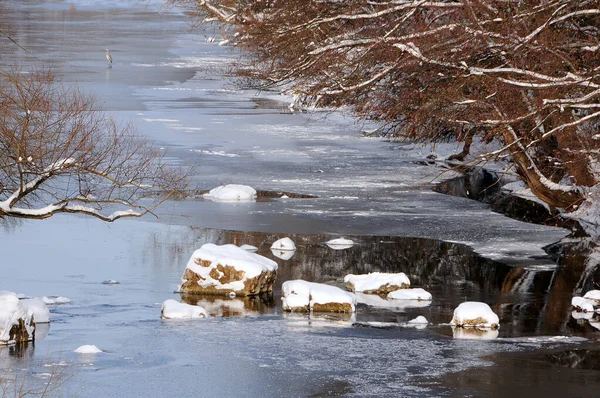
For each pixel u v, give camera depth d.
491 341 35.28
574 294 45.78
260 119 119.00
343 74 59.06
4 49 163.50
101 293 43.91
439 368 30.33
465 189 78.44
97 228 60.16
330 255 54.09
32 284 45.50
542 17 48.56
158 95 138.00
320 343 33.84
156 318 38.78
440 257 54.16
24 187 41.47
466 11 47.09
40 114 51.53
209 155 90.44
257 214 65.62
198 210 66.38
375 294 45.53
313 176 82.31
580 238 59.88
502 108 54.97
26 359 30.44
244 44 70.00
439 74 50.84
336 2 60.25
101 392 26.44
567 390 27.89
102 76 154.75
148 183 71.25
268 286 45.56
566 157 63.81
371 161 91.31
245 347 32.81
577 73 47.56
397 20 52.28
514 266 52.03
